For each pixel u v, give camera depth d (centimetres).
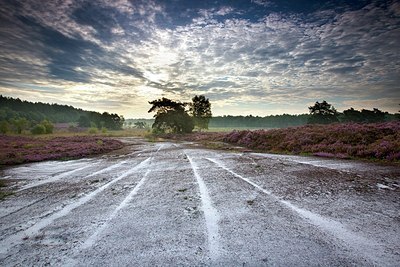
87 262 350
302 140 1905
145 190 784
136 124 16525
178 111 7312
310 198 600
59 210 620
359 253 335
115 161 1661
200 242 393
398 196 584
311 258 328
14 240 449
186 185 823
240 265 321
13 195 812
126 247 390
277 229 428
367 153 1255
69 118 18588
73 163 1622
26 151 2209
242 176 920
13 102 17450
